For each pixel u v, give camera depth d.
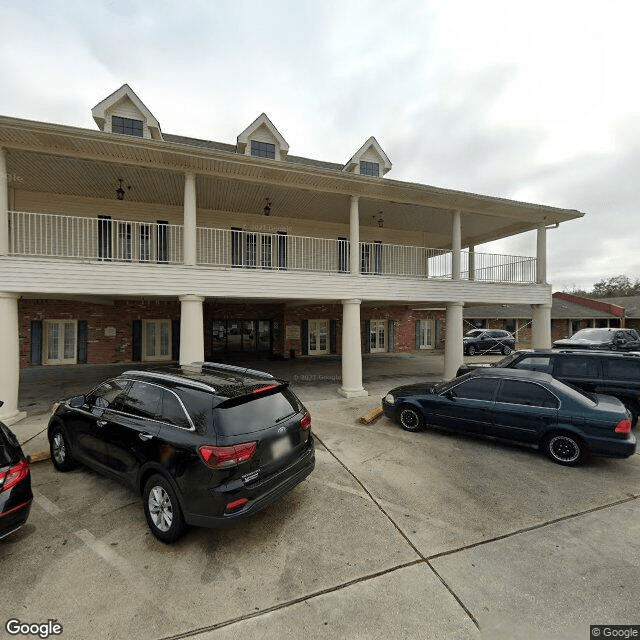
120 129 10.41
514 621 2.42
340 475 4.68
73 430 4.41
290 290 8.84
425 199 10.32
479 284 11.08
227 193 10.33
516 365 7.54
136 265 7.51
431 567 2.96
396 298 10.02
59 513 3.71
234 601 2.59
